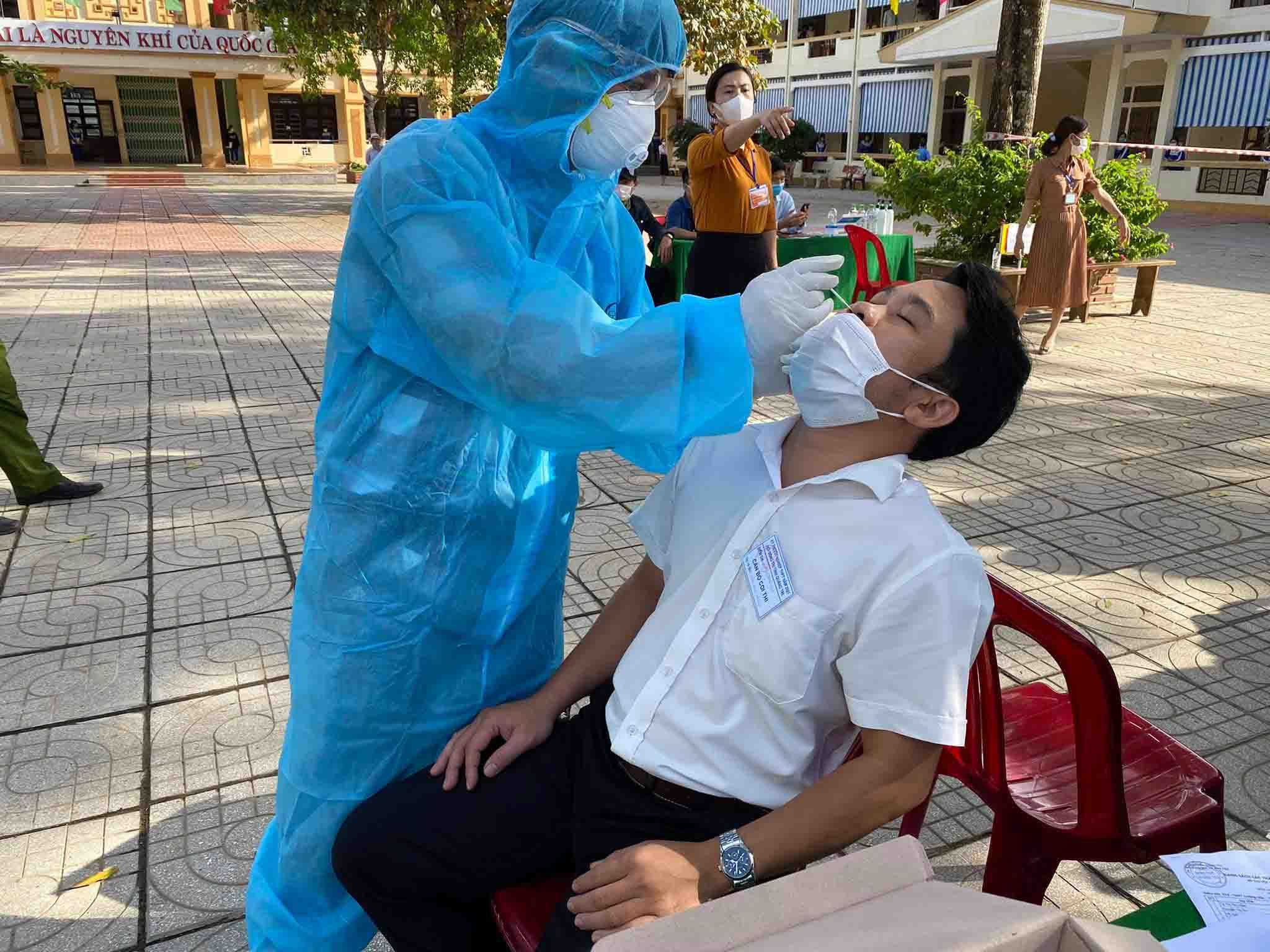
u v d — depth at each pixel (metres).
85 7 32.25
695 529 1.56
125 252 13.30
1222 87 21.08
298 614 1.60
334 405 1.53
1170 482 4.71
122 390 6.20
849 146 32.00
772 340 1.24
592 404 1.24
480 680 1.65
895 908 0.94
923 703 1.30
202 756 2.61
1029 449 5.19
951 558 1.32
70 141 34.94
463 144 1.36
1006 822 1.75
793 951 0.86
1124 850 1.65
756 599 1.37
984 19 23.72
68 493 4.35
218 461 4.88
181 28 32.47
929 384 1.36
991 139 8.91
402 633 1.52
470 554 1.53
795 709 1.37
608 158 1.46
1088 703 1.57
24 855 2.26
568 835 1.57
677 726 1.44
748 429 1.60
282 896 1.69
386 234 1.34
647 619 1.67
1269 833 2.35
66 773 2.53
